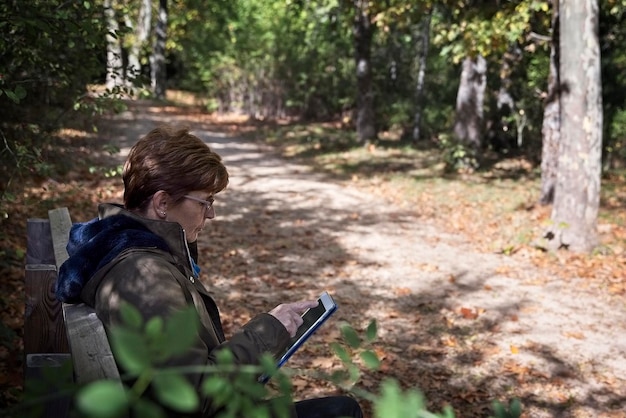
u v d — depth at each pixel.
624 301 8.18
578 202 10.29
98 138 16.30
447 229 11.79
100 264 1.97
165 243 2.04
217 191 2.16
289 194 14.24
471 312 7.55
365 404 5.36
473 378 5.98
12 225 7.83
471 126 20.56
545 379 6.03
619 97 21.62
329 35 28.59
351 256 9.73
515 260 9.90
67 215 3.50
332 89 31.12
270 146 23.06
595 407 5.59
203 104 34.38
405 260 9.66
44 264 3.24
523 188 16.48
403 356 6.35
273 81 31.80
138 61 35.66
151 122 24.77
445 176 18.03
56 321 2.99
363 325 7.06
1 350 5.00
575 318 7.58
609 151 21.36
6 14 3.95
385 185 16.11
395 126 27.28
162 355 0.77
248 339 1.92
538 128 23.56
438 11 18.78
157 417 0.77
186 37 43.97
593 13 10.38
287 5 24.36
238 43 32.72
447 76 28.95
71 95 5.65
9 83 4.23
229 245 9.88
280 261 9.28
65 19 4.24
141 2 38.62
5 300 5.71
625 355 6.67
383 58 29.39
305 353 6.17
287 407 1.03
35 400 1.12
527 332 7.10
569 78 10.28
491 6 14.87
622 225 12.58
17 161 4.84
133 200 2.11
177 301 1.84
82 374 1.71
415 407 0.81
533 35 14.21
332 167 18.91
